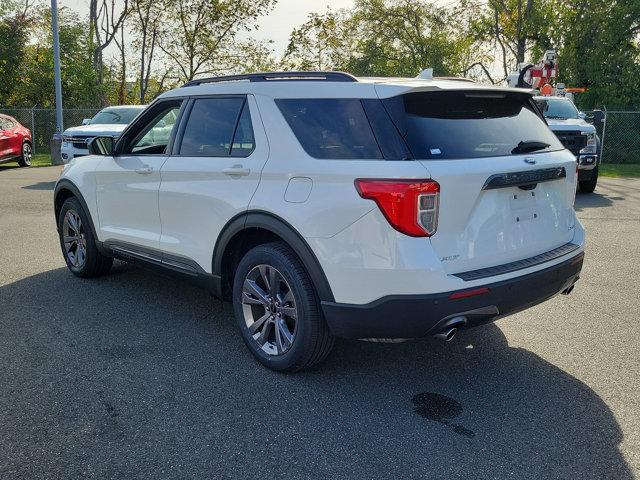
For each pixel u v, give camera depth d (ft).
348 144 11.13
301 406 11.13
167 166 14.52
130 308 16.42
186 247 14.21
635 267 21.08
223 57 89.35
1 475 8.86
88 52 92.53
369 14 112.27
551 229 12.38
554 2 87.92
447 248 10.50
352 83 11.56
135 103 100.78
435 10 111.04
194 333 14.65
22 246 23.65
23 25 90.63
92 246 18.19
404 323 10.49
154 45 90.17
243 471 9.09
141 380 12.07
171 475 8.96
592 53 81.61
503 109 12.38
